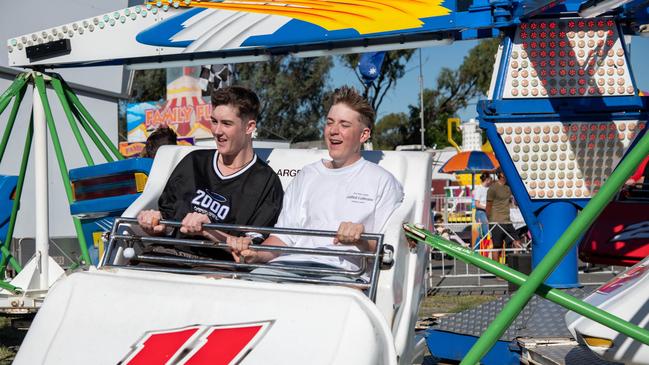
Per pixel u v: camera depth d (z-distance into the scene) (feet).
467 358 9.16
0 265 22.41
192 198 12.66
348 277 10.94
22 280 21.06
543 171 17.31
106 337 9.33
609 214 17.99
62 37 21.48
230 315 9.24
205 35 20.36
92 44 21.31
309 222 12.15
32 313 21.13
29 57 21.72
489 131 17.33
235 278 10.44
